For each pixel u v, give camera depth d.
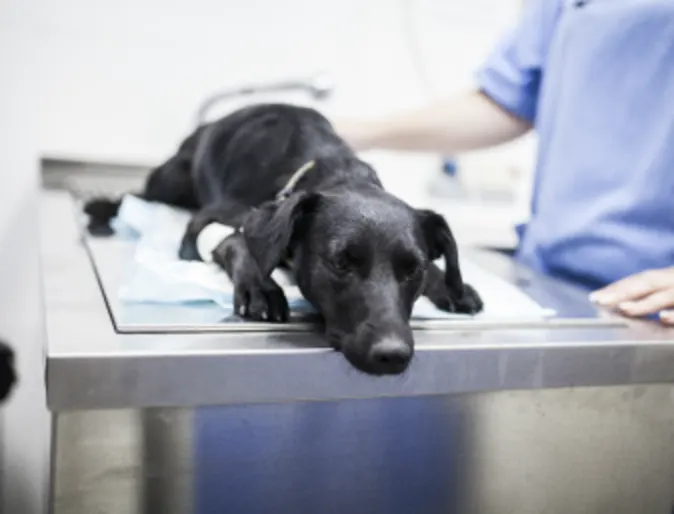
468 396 0.71
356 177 0.93
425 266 0.80
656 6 1.06
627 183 1.07
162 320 0.68
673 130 1.00
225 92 1.58
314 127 1.07
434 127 1.44
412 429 0.70
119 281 0.81
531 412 0.74
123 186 1.62
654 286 0.89
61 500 0.59
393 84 1.98
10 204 1.73
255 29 1.83
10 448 1.48
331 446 0.68
